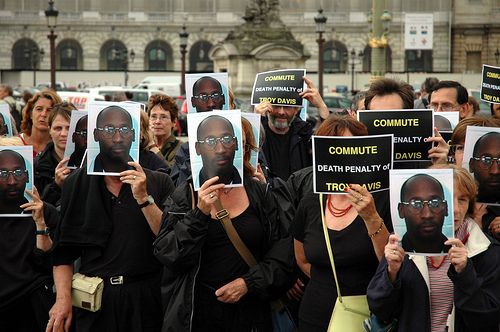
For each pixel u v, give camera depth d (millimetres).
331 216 7730
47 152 11039
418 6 105188
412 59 105688
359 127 7742
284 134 11352
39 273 8922
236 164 7691
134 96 56750
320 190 7531
